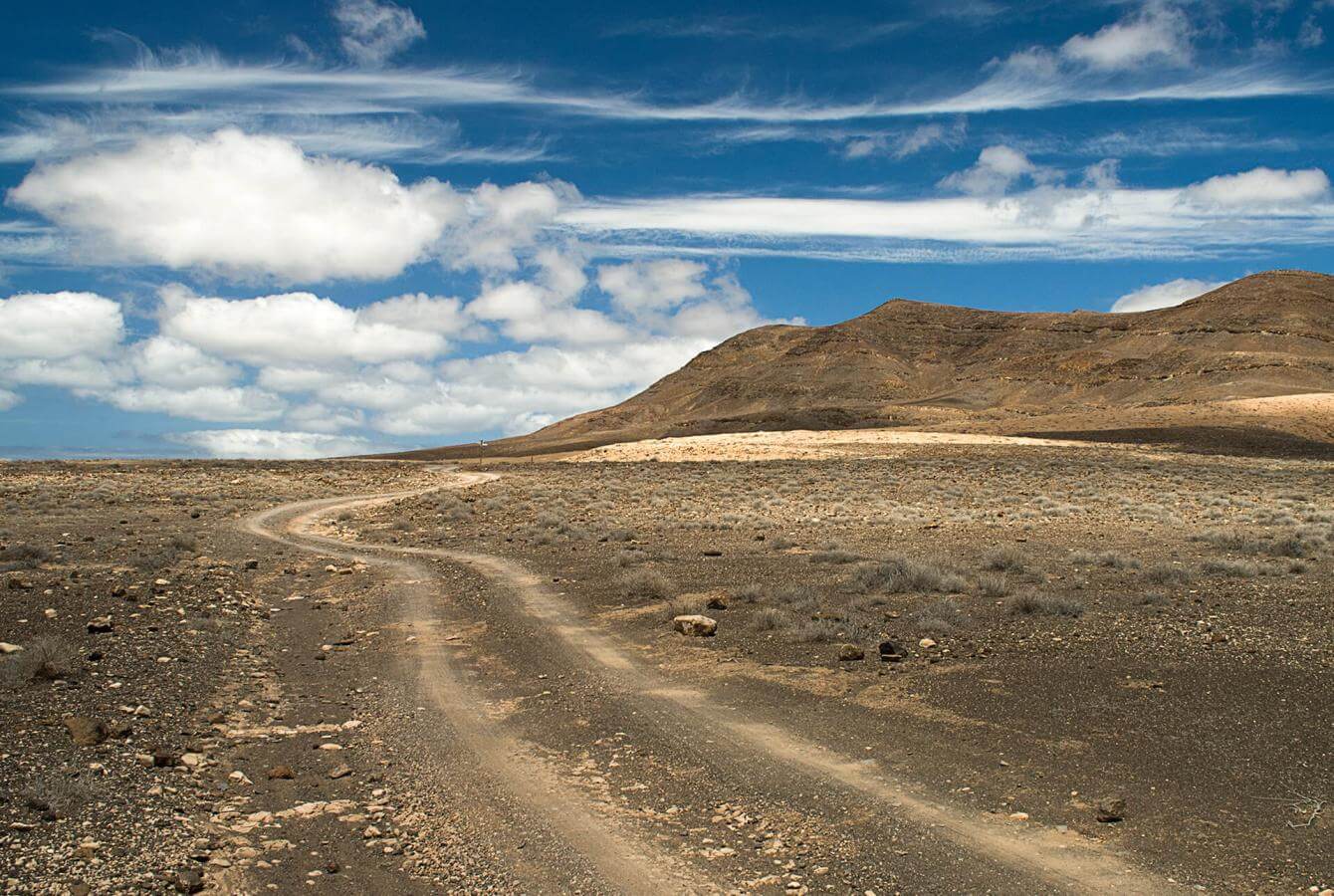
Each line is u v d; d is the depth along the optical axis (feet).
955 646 46.70
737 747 33.68
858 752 32.81
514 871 23.97
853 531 102.63
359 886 22.97
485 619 58.39
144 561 76.28
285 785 29.89
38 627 49.34
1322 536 87.56
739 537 99.35
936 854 24.68
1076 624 50.37
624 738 34.94
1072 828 25.99
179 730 34.58
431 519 130.21
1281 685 37.86
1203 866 23.49
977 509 132.05
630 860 24.61
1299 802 26.84
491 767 32.01
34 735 31.81
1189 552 80.59
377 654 49.57
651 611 58.95
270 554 91.91
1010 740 33.30
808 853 24.94
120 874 22.29
